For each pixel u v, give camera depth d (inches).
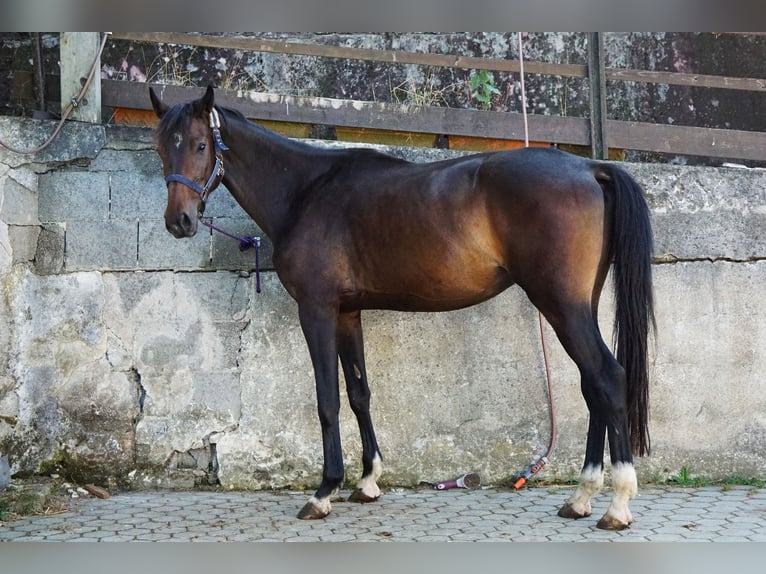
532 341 146.3
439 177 116.3
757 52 197.9
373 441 135.7
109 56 181.2
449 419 145.4
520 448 145.5
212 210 147.3
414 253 116.1
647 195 146.4
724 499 131.6
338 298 124.6
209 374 145.8
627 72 165.2
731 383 145.9
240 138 129.6
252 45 159.8
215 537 112.0
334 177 127.1
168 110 122.8
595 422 119.3
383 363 145.5
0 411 142.3
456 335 145.9
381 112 161.3
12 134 144.9
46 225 147.3
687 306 145.9
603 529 112.5
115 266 146.6
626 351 111.4
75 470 144.9
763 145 166.6
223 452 144.7
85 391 145.6
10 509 125.7
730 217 146.9
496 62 162.1
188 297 146.7
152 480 145.2
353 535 112.3
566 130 164.7
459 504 131.3
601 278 115.6
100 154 147.7
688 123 194.9
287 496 139.1
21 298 144.7
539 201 108.0
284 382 145.4
